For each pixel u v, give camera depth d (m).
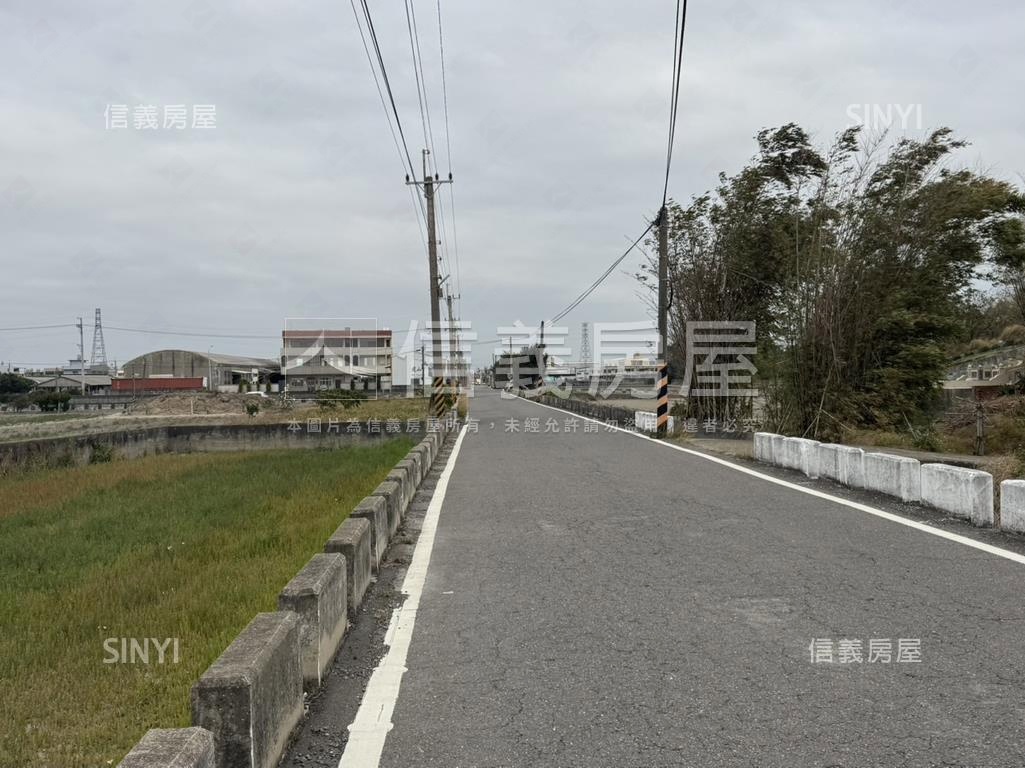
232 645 3.49
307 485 13.62
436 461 16.86
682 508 10.00
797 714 3.93
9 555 8.94
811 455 12.73
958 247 21.55
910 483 9.92
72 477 17.61
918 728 3.75
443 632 5.40
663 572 6.79
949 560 6.95
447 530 9.02
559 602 5.99
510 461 16.39
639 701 4.14
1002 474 11.08
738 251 23.42
